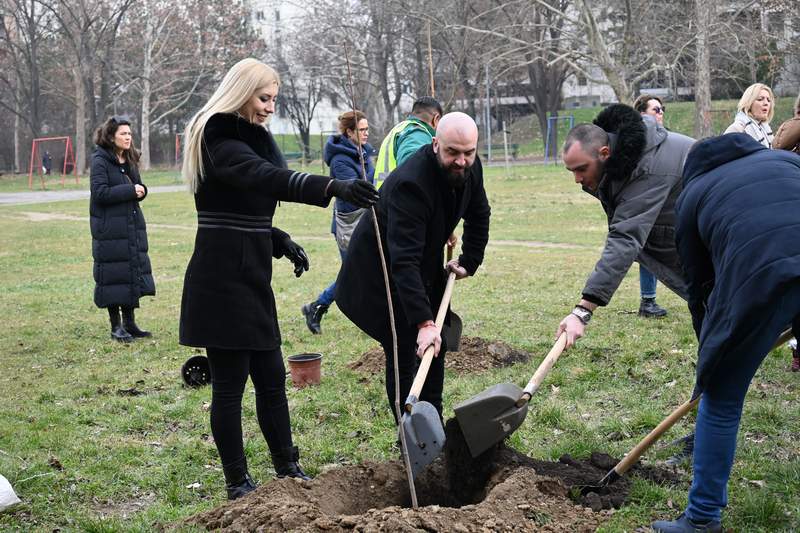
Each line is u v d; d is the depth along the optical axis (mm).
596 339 7727
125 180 8922
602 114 4598
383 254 4535
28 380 7504
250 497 4133
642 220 4453
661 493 4246
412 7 38188
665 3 34031
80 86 56312
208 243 4281
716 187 3656
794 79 45250
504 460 4543
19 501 4539
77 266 16344
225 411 4406
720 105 47719
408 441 4051
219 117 4164
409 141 6477
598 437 5266
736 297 3426
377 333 4801
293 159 53125
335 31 40406
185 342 4328
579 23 32625
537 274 12422
